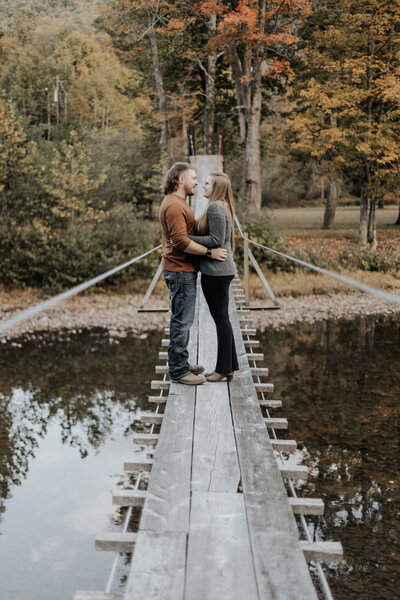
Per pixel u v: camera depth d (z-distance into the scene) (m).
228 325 5.00
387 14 27.20
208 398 4.71
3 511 7.51
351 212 45.97
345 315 20.23
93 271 22.47
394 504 7.46
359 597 5.68
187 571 2.54
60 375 13.64
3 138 22.97
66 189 22.86
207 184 4.67
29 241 22.38
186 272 4.79
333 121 30.69
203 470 3.53
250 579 2.49
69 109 72.12
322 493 7.76
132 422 10.74
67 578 6.04
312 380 12.90
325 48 30.41
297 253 25.48
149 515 3.02
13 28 87.75
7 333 17.80
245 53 27.48
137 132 60.56
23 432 10.31
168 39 30.27
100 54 80.44
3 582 5.86
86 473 8.71
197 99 32.16
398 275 25.45
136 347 16.14
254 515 3.00
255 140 28.42
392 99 26.88
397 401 11.41
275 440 4.16
